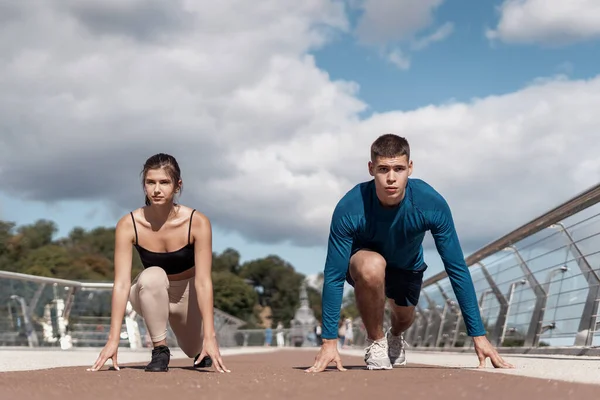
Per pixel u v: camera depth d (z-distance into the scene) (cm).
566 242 778
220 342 3186
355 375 403
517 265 934
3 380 356
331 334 471
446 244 486
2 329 1359
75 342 1616
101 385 331
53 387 316
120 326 506
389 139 458
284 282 11619
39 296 1499
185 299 555
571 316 761
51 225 8656
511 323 963
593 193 667
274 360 991
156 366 491
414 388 301
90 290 1673
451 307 1369
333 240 481
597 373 414
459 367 535
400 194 459
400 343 585
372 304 478
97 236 9025
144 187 510
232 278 9388
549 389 294
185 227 521
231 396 273
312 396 271
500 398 259
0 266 6175
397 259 511
